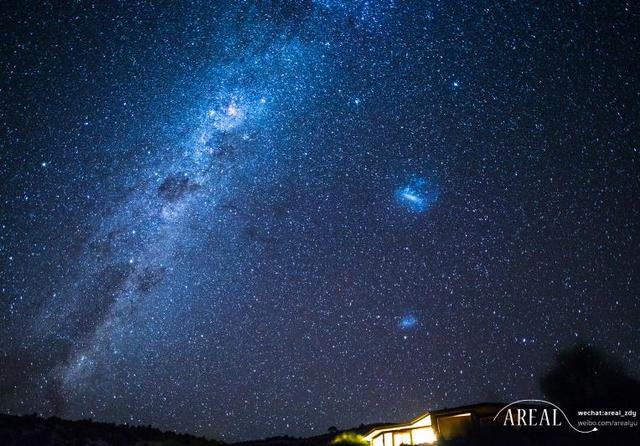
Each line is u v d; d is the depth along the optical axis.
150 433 23.39
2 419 19.78
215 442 24.28
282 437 31.47
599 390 16.55
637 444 12.85
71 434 20.02
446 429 18.48
